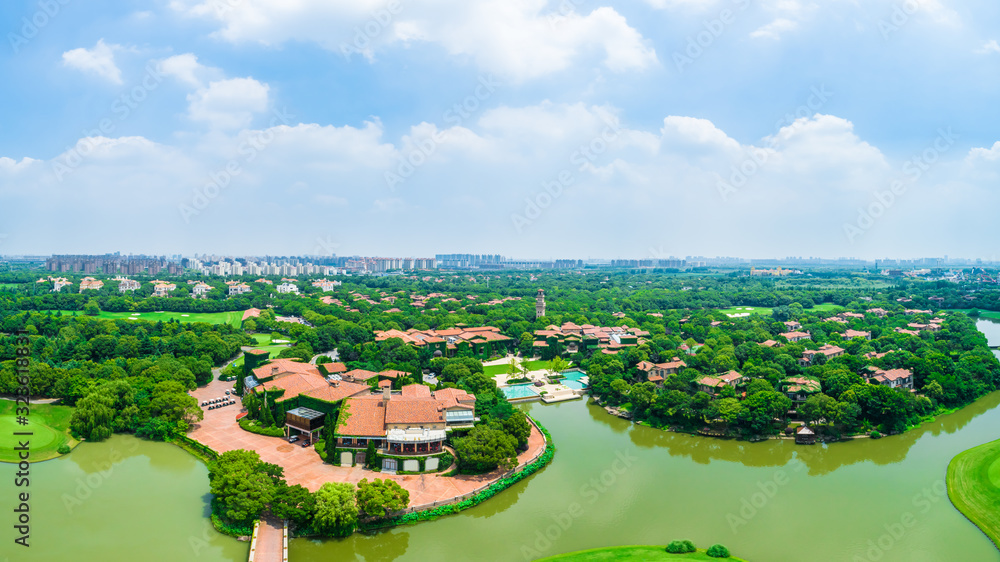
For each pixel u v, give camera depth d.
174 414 148.25
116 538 99.12
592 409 184.12
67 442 137.62
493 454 124.50
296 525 102.62
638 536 102.81
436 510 109.06
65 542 97.25
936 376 181.75
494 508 113.56
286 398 150.50
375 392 165.12
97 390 148.88
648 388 169.50
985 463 129.62
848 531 104.50
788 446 148.12
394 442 127.56
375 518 104.38
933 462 137.50
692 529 105.25
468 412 145.25
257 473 107.31
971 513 110.75
